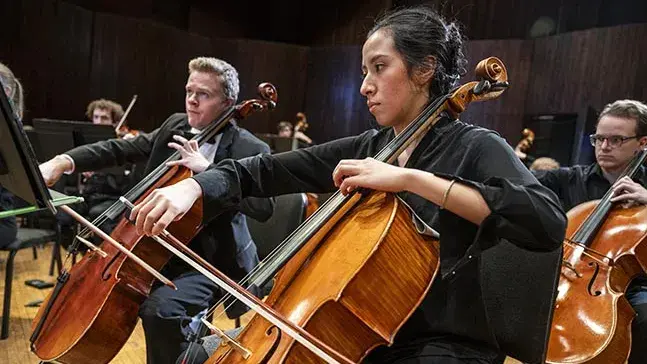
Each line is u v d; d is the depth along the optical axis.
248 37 10.70
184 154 1.86
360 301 1.06
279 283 1.24
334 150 1.49
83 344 1.65
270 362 1.02
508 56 7.19
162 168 2.08
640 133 2.12
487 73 1.29
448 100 1.26
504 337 1.27
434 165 1.22
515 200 1.00
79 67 7.85
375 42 1.23
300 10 10.57
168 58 8.97
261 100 2.20
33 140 3.72
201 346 1.51
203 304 1.88
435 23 1.24
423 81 1.24
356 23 9.73
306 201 2.44
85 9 7.83
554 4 7.32
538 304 1.24
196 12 10.14
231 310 1.58
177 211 1.21
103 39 8.10
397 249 1.09
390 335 1.09
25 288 3.48
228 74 2.18
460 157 1.20
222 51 9.57
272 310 1.06
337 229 1.23
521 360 1.28
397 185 1.06
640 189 1.94
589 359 1.51
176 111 9.20
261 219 2.02
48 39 7.45
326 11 10.17
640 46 5.73
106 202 4.07
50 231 3.23
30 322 2.92
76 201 1.29
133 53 8.49
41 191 1.09
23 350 2.55
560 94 6.62
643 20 6.28
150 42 8.67
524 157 5.01
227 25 10.51
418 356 1.16
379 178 1.07
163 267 1.92
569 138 6.36
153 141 2.49
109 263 1.79
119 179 4.13
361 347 1.09
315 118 9.79
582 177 2.39
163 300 1.80
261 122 9.73
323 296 1.06
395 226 1.10
